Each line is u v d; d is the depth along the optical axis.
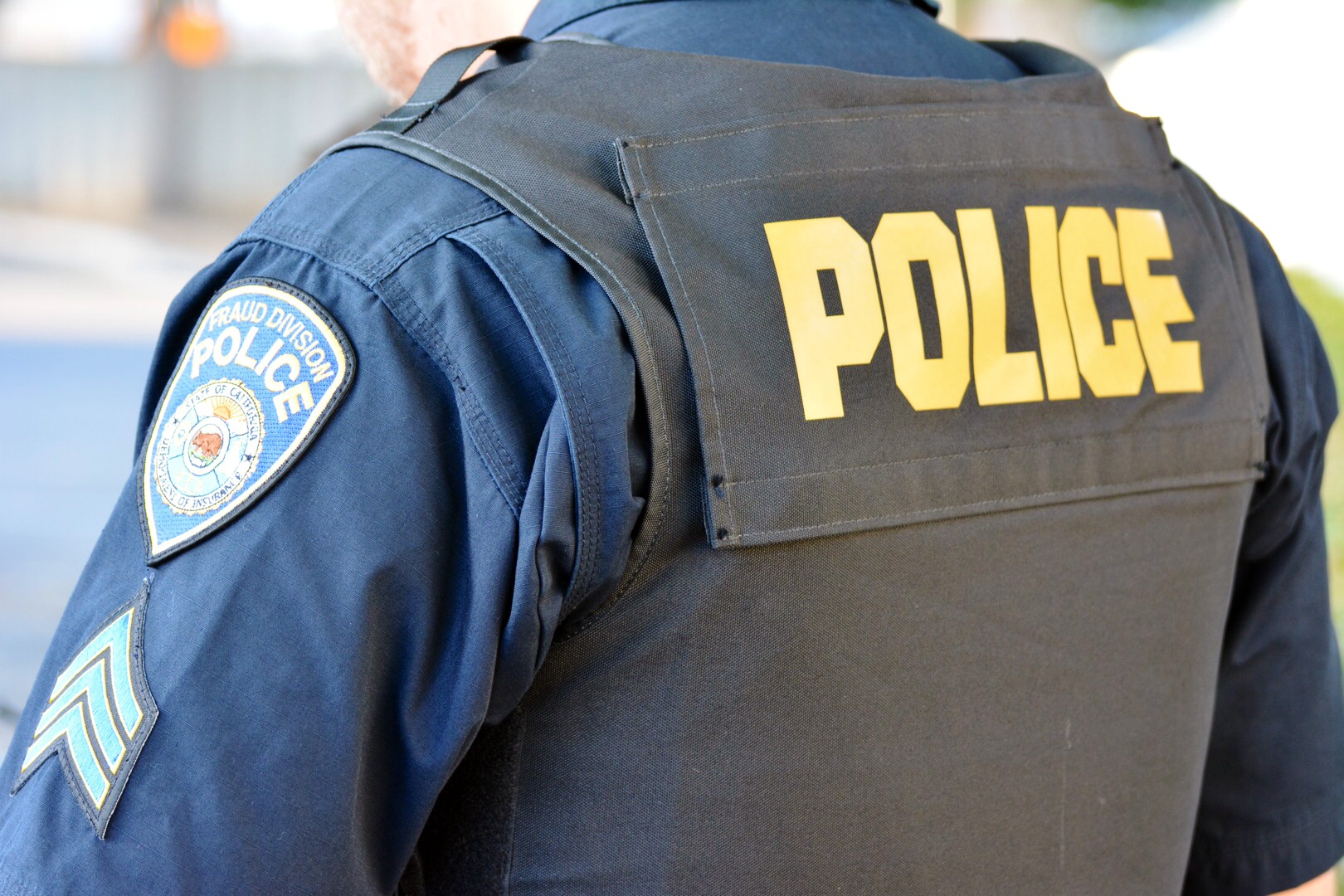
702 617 0.76
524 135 0.78
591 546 0.72
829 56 0.91
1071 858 0.90
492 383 0.72
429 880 0.82
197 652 0.70
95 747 0.71
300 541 0.71
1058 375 0.87
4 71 15.80
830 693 0.79
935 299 0.82
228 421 0.73
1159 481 0.91
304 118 16.00
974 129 0.88
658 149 0.78
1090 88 0.97
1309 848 1.12
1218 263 0.98
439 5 1.02
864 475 0.78
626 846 0.77
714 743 0.77
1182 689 0.95
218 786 0.69
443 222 0.75
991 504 0.83
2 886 0.71
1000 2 14.34
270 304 0.75
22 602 4.03
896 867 0.82
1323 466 1.06
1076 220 0.91
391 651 0.71
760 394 0.76
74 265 11.55
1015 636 0.85
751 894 0.78
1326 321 6.49
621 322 0.73
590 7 0.93
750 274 0.77
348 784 0.70
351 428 0.72
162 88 15.93
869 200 0.82
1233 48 13.32
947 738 0.83
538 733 0.78
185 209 15.89
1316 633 1.09
